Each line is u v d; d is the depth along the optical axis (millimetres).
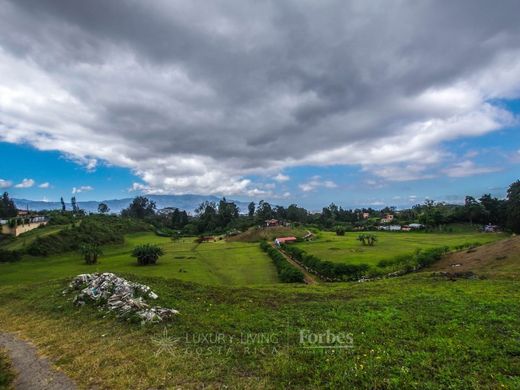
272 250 104438
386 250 92000
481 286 30531
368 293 30031
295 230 166625
